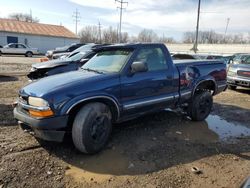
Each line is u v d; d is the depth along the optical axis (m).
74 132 4.06
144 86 4.86
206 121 6.35
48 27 49.97
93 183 3.49
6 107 6.65
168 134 5.29
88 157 4.16
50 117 3.85
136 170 3.83
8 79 11.78
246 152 4.59
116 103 4.47
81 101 4.04
